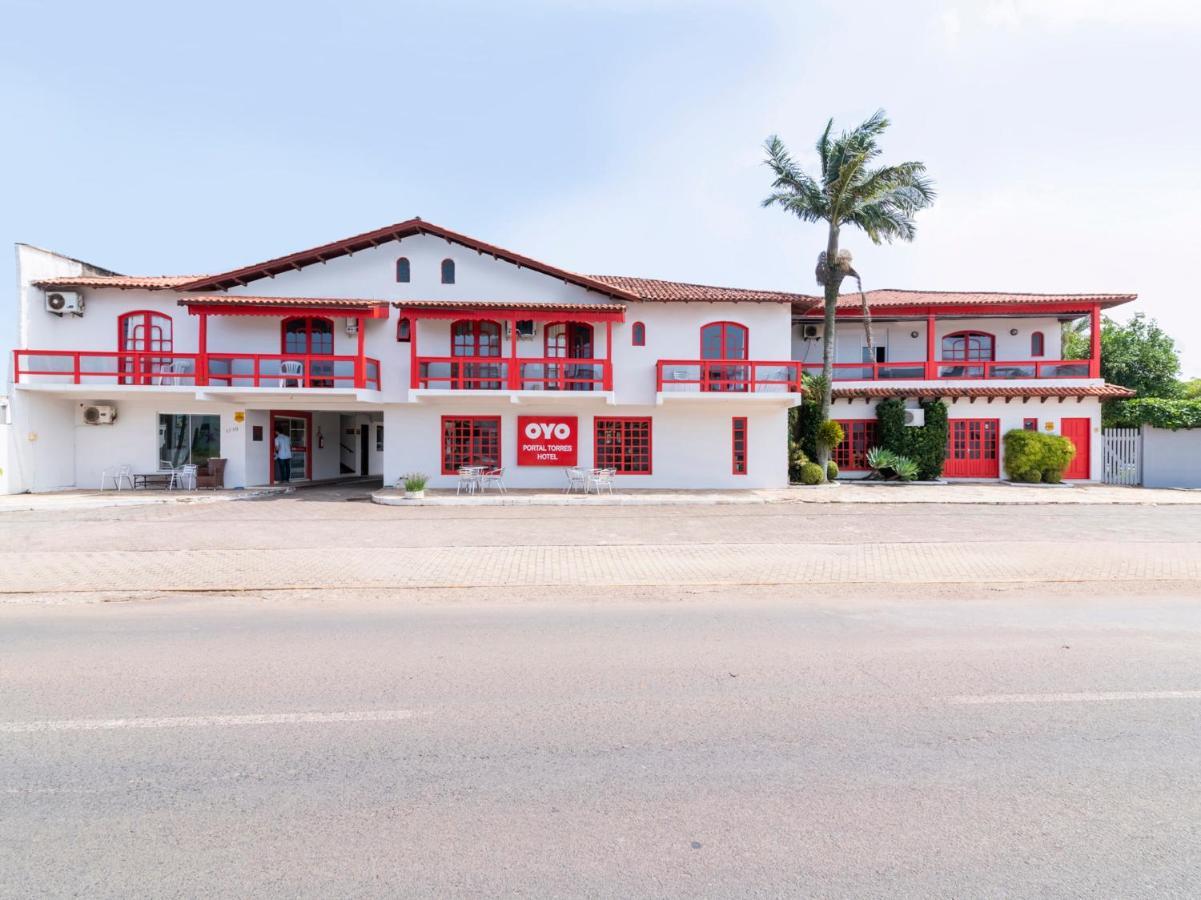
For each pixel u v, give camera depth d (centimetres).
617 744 417
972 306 2366
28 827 329
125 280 2081
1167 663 570
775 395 1984
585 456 2102
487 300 2066
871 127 2041
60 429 2017
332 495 1919
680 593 859
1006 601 809
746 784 370
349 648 612
